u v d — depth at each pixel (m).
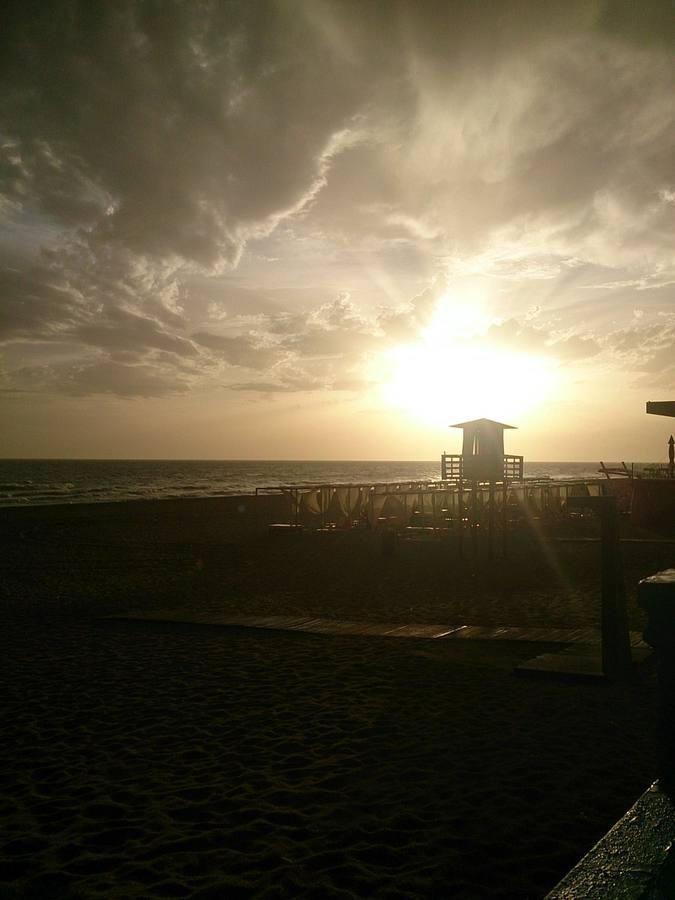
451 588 14.16
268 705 6.89
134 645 9.88
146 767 5.41
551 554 18.69
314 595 13.84
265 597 13.77
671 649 2.26
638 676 7.41
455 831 4.18
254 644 9.69
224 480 93.69
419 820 4.33
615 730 5.85
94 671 8.46
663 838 1.88
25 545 23.73
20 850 4.14
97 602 13.68
